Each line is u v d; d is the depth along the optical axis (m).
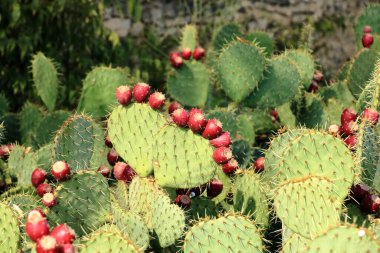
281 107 3.98
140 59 6.54
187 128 2.38
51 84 4.22
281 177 2.43
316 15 7.50
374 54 3.92
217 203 2.69
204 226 2.16
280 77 3.73
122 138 2.58
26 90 5.88
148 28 6.71
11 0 5.68
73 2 5.98
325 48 7.48
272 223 2.62
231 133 3.42
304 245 2.16
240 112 3.81
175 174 2.39
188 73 4.17
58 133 2.92
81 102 3.72
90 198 2.48
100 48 6.15
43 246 1.78
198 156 2.37
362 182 2.48
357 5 7.76
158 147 2.40
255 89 3.74
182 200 2.47
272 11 7.31
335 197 2.15
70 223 2.47
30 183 3.18
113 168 2.90
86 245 2.05
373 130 2.53
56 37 5.97
